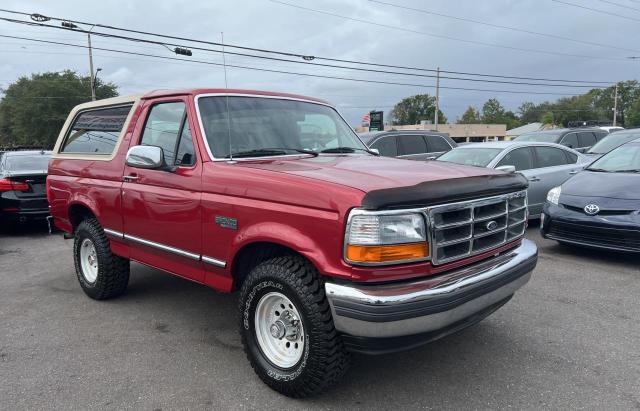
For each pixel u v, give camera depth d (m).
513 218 3.65
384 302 2.75
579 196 6.61
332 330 3.05
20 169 9.76
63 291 5.79
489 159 8.77
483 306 3.22
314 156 4.24
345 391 3.40
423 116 116.44
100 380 3.60
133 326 4.63
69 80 60.66
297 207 3.10
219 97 4.19
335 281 2.93
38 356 4.01
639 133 10.66
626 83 104.19
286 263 3.21
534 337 4.23
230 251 3.53
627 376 3.55
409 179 3.08
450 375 3.61
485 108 135.12
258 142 4.09
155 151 3.87
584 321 4.56
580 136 14.45
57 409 3.23
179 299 5.39
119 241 4.75
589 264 6.44
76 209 5.46
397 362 3.82
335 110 5.11
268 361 3.41
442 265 3.04
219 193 3.60
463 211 3.16
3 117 67.00
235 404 3.26
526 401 3.24
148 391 3.43
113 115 4.96
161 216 4.11
